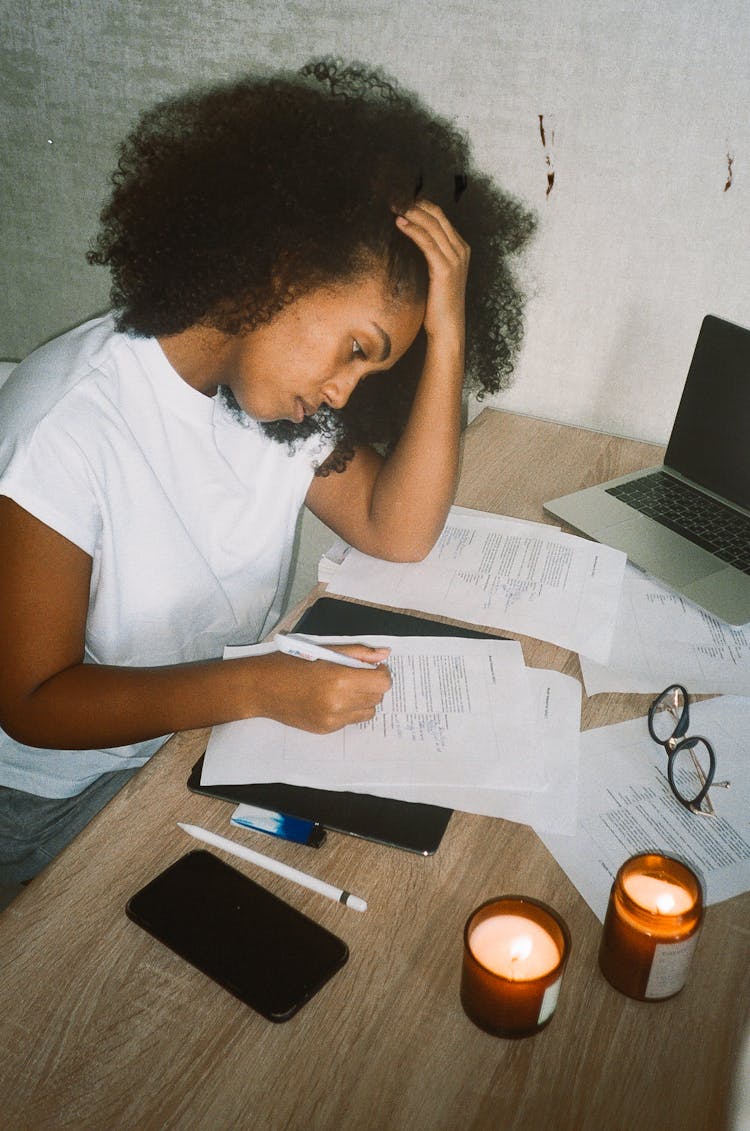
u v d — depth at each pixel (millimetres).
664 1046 583
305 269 785
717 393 1177
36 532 811
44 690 813
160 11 1365
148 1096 546
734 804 751
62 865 686
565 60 1193
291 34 1318
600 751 798
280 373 850
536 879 685
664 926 567
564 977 621
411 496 1042
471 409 1496
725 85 1136
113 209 886
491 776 760
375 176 814
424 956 634
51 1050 566
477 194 1010
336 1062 568
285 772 754
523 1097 555
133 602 946
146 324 877
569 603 1000
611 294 1327
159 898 658
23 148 1566
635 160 1223
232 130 811
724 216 1217
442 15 1226
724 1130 542
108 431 868
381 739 792
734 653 941
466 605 995
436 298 948
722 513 1178
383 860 699
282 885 677
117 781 1042
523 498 1228
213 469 989
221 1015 591
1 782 1018
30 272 1703
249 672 808
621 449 1369
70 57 1453
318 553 1774
